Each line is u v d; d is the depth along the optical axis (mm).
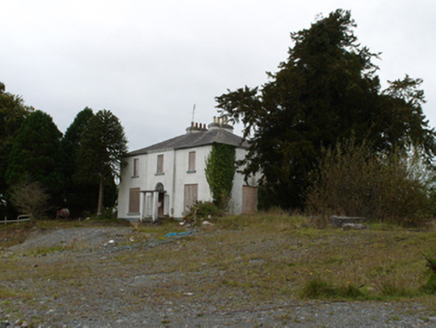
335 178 18094
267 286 9016
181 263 12992
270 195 26500
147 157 36062
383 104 23812
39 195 33500
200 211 26969
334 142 22500
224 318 6480
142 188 36250
